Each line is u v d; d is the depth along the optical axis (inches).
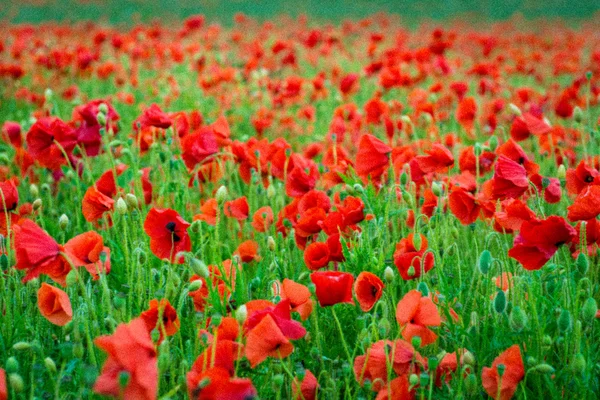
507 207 89.2
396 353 78.5
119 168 145.6
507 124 230.7
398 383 76.1
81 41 505.4
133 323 61.9
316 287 82.4
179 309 82.6
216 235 101.6
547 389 83.0
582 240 88.1
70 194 151.8
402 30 609.6
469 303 101.6
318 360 90.7
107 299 82.4
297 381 76.1
